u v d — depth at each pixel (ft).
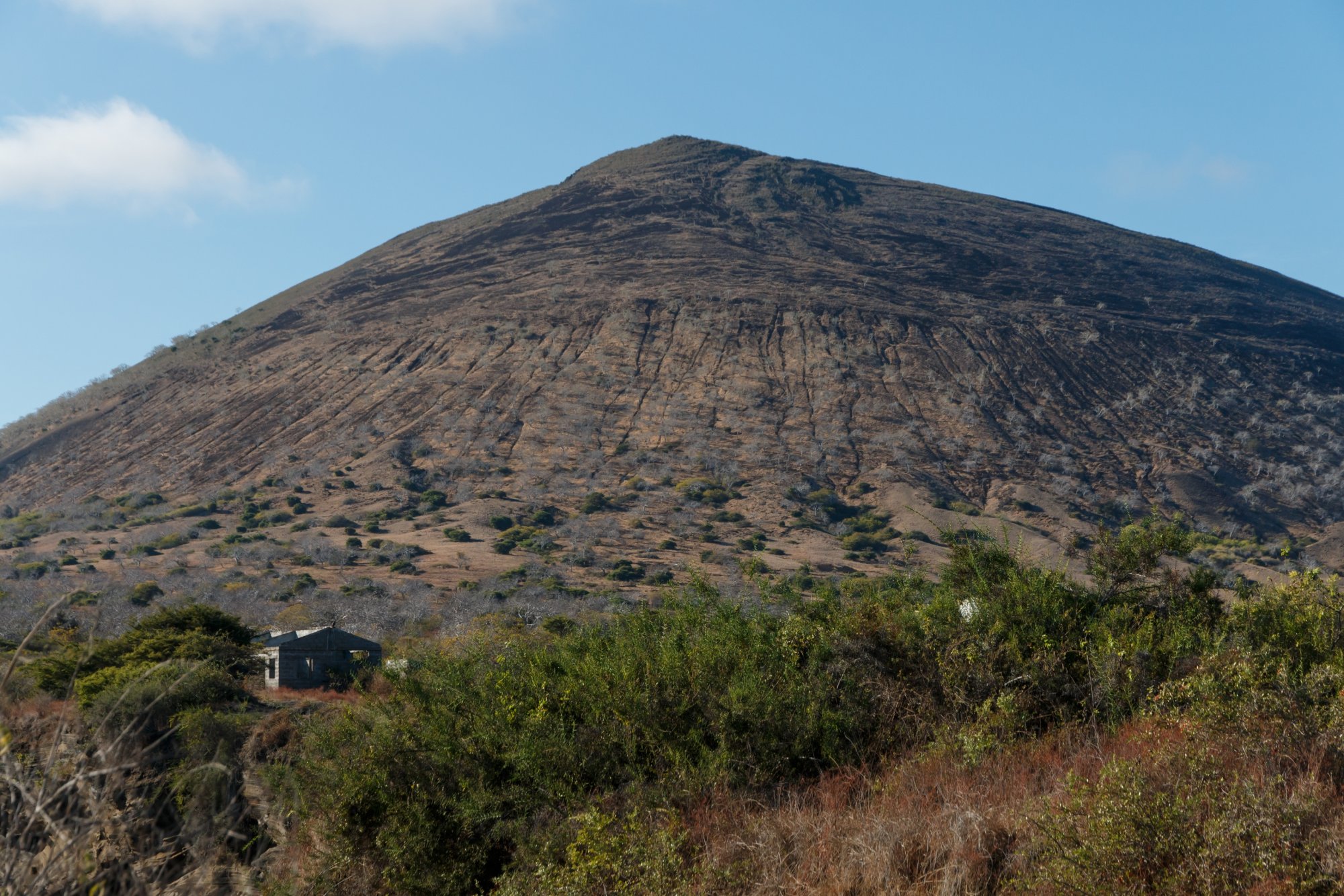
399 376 472.44
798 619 26.94
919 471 367.66
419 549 284.82
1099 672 22.52
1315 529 333.62
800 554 282.36
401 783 26.07
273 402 462.19
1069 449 399.24
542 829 22.63
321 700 73.15
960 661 24.12
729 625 26.94
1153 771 17.29
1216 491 361.51
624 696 24.12
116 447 443.32
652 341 505.66
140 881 12.20
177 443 433.07
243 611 194.08
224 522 331.16
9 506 391.04
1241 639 22.74
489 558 276.62
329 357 509.76
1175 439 419.13
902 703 24.07
